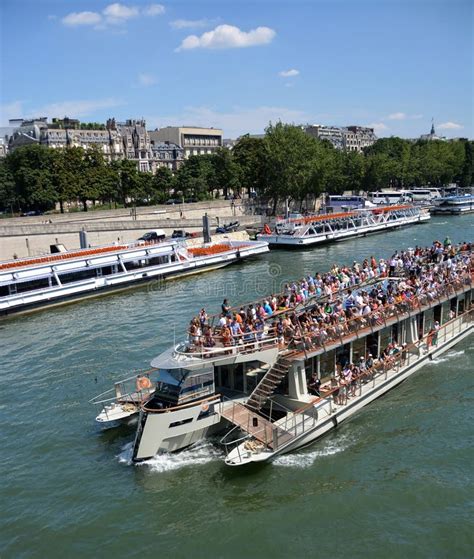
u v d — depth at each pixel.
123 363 35.38
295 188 112.81
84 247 71.38
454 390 29.44
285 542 18.56
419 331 33.91
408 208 107.88
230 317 27.83
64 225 76.62
